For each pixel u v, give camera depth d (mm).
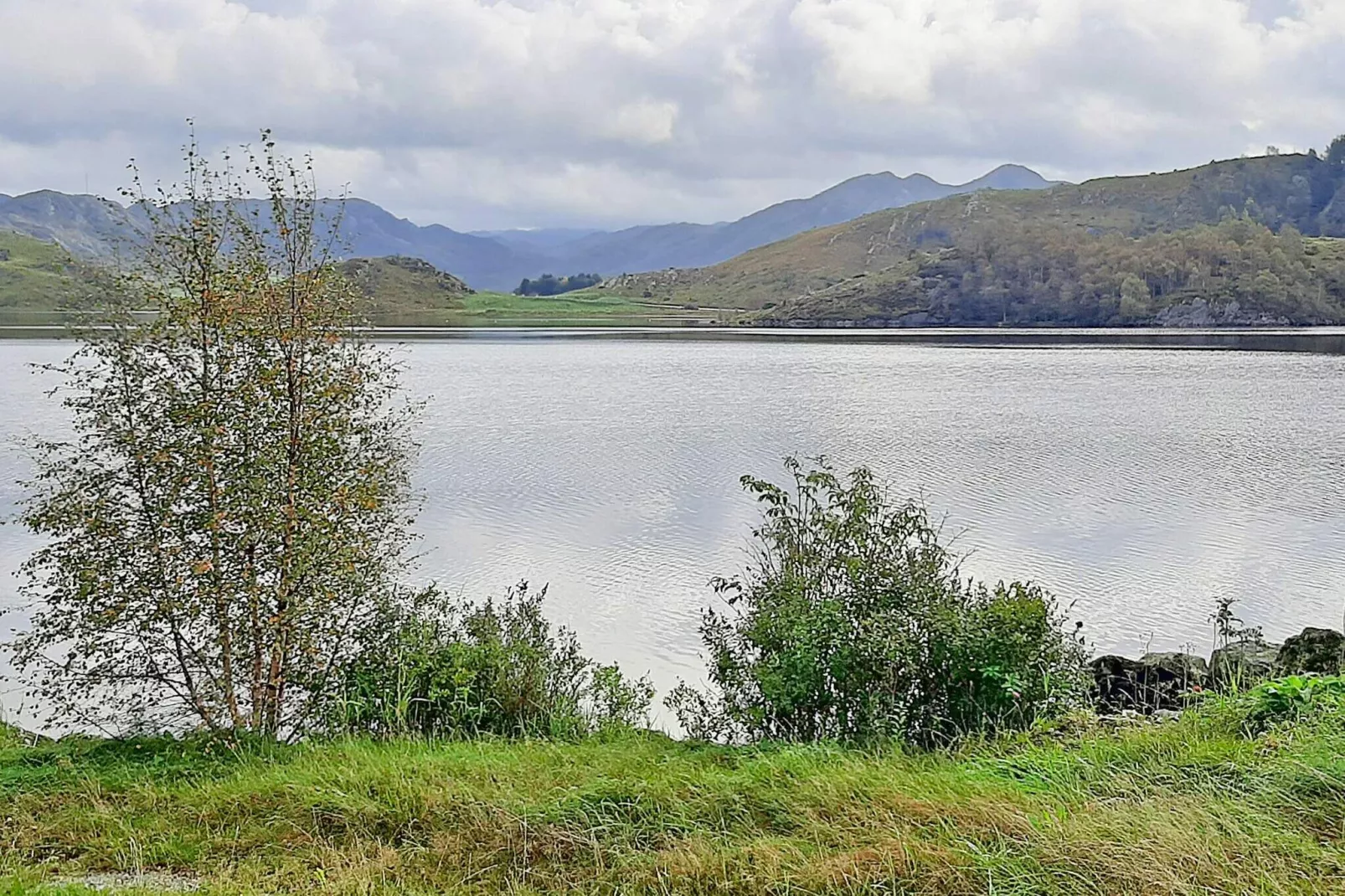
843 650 9234
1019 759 7492
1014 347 104625
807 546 10531
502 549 21281
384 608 10523
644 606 17500
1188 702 9211
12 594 17297
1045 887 5477
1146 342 111938
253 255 10172
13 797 7598
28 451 31219
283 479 9844
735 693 10148
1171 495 26844
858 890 5715
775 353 96125
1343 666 8648
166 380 9883
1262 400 51031
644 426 42062
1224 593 18172
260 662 9820
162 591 9562
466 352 97750
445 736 9516
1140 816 5965
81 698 12664
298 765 8203
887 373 71188
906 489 27719
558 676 10586
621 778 7715
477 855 6469
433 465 32094
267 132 10266
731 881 5973
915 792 6797
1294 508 25109
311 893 6039
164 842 6730
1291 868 5410
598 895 6016
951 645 9109
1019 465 31859
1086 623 16641
